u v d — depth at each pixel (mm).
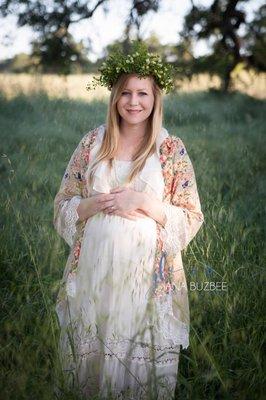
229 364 2793
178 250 2668
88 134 2812
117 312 2549
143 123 2734
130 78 2646
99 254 2580
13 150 6418
